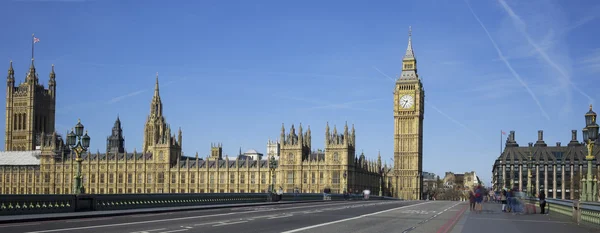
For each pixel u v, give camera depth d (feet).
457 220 188.34
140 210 203.41
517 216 220.02
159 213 203.10
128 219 165.78
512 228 158.40
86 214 175.11
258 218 175.94
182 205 246.27
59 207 183.11
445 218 197.47
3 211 164.55
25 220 153.58
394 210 250.57
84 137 207.00
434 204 374.22
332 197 464.24
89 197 194.59
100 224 144.56
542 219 201.26
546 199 257.96
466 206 329.93
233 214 197.47
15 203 168.45
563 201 211.00
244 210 231.50
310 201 398.01
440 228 153.28
